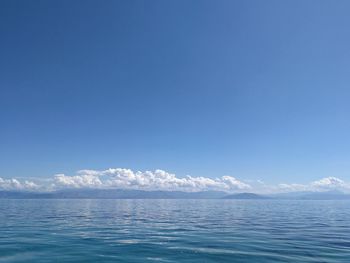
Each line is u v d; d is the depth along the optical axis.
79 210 63.34
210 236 26.31
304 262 17.14
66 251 19.67
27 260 17.41
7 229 29.70
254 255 18.81
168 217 46.66
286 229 31.48
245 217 47.50
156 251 19.88
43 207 75.69
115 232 28.38
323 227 33.56
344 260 17.62
